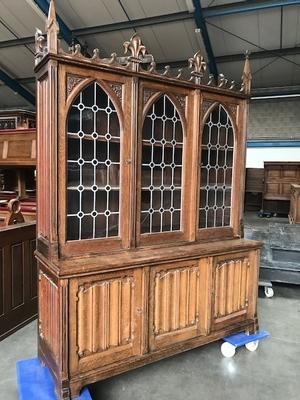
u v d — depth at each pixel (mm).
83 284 1689
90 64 1703
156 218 2084
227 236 2398
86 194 1829
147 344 1918
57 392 1689
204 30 6852
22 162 3332
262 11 6352
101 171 1867
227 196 2408
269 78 9250
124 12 6559
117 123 1880
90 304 1721
